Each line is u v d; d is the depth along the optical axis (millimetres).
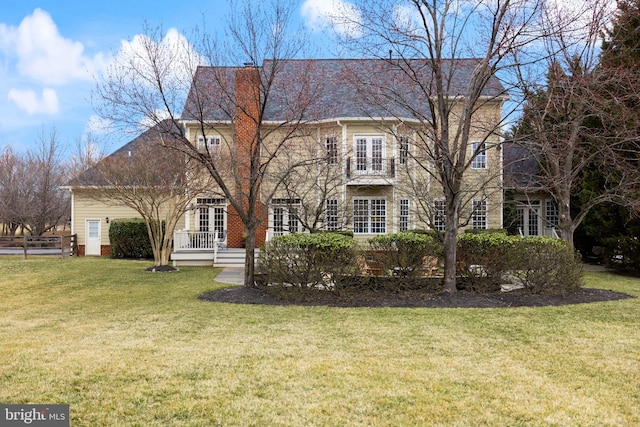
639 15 12750
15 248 25156
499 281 10586
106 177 16141
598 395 4598
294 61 15828
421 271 10242
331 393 4570
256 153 11180
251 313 8625
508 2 9664
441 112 10250
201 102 11086
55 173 33062
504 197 20766
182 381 4871
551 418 4059
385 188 20266
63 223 40344
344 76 13516
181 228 22438
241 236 20562
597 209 16859
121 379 4914
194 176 16047
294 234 10594
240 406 4254
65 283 13000
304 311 8773
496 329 7285
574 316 8297
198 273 15383
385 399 4434
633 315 8422
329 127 20172
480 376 5094
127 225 20938
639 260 15344
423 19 9867
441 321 7836
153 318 8234
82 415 4035
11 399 4363
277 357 5734
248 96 12492
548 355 5895
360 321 7863
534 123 12461
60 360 5551
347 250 9805
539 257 10219
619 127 12234
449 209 10328
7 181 31328
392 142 18672
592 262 19719
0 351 5957
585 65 11805
